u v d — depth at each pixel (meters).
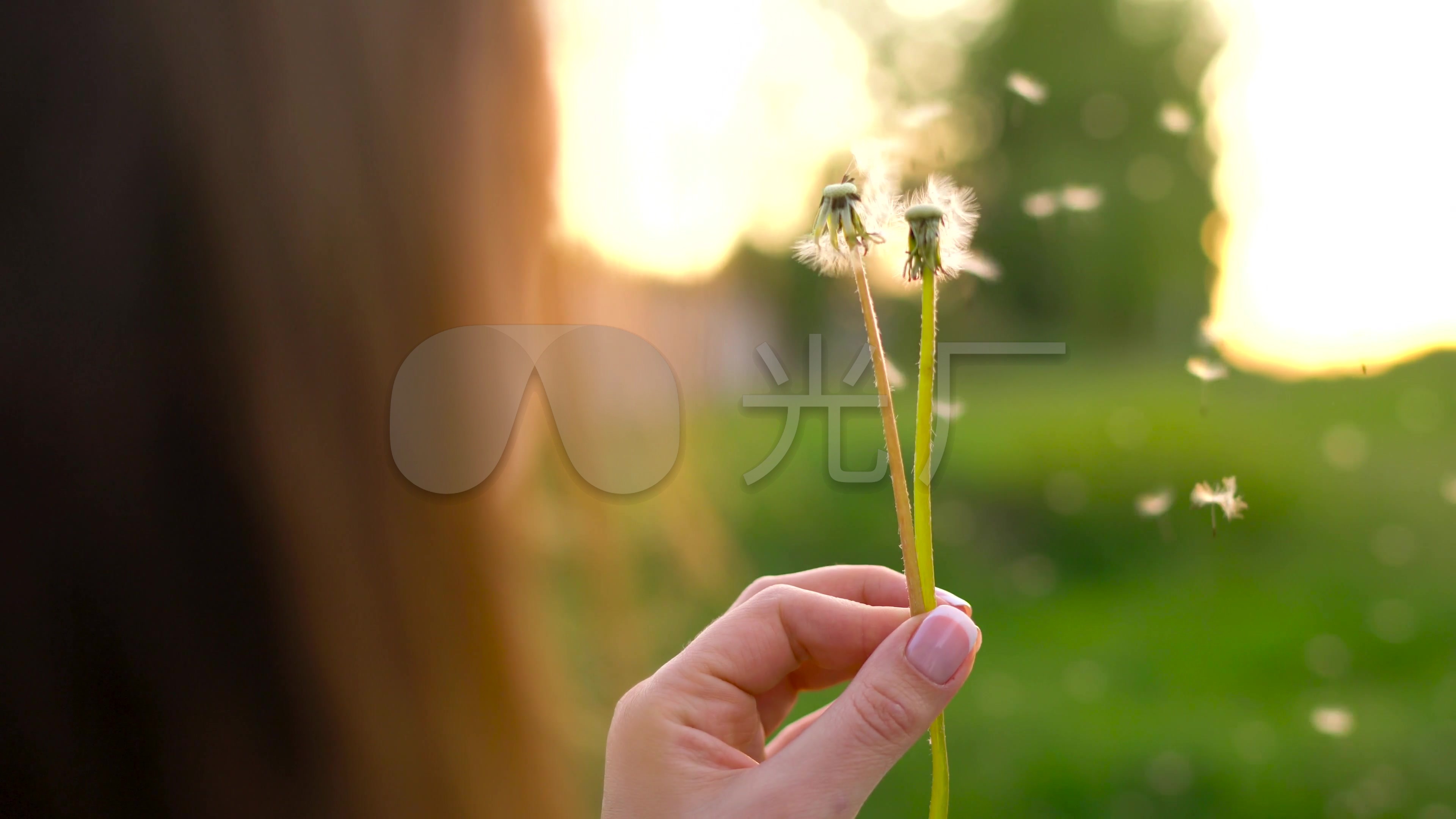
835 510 1.73
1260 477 1.51
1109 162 2.55
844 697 0.44
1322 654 1.29
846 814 0.43
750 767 0.44
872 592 0.52
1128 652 1.37
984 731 1.26
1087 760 1.15
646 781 0.44
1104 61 2.85
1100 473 1.67
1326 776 1.08
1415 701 1.19
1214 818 1.05
